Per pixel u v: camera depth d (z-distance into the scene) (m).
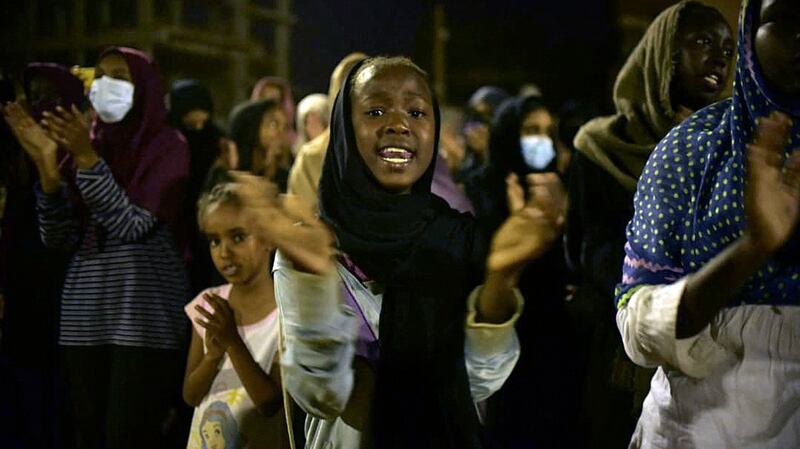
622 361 2.64
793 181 1.41
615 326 2.74
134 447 3.28
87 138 3.28
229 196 2.83
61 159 3.63
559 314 3.92
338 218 1.94
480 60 13.81
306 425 1.92
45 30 9.62
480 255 1.95
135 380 3.30
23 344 3.83
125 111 3.52
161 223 3.47
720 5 3.40
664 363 1.62
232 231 2.81
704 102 2.78
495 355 1.85
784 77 1.48
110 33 9.32
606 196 2.82
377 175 1.92
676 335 1.52
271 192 1.65
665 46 2.75
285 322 1.68
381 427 1.81
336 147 1.98
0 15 9.69
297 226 1.63
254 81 10.66
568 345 3.99
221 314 2.60
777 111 1.50
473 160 5.71
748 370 1.55
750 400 1.54
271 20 10.81
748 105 1.53
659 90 2.77
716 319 1.57
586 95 13.26
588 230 2.85
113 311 3.35
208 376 2.73
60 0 9.48
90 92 3.55
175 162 3.57
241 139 4.46
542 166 4.37
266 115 4.50
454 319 1.88
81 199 3.45
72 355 3.40
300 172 3.97
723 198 1.56
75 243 3.49
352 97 1.96
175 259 3.50
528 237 1.72
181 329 3.44
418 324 1.85
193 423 2.75
